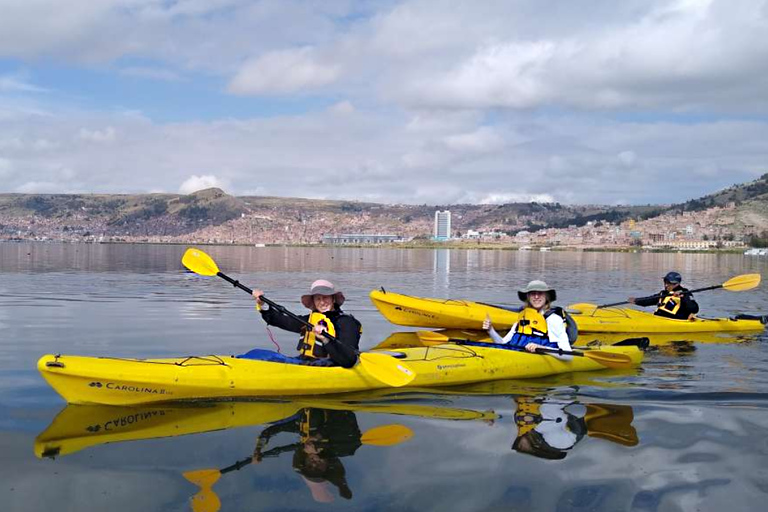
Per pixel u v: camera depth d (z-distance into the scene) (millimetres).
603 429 4582
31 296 14758
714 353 7906
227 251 88938
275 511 3244
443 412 5004
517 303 14930
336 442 4262
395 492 3484
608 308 11523
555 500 3412
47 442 4180
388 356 5727
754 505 3367
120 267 30297
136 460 3900
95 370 4844
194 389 5121
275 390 5340
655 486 3590
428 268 36625
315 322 5852
